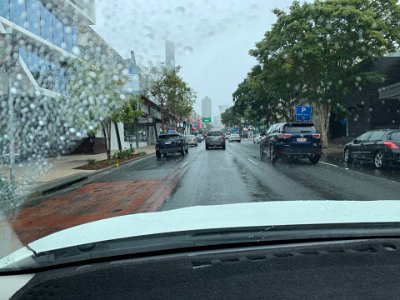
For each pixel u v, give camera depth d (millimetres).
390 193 8953
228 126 111812
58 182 11453
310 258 2061
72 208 7988
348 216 2732
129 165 18672
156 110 42531
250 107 44938
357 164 16062
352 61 24266
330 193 9008
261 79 28141
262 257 2084
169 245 2176
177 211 3117
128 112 16438
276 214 2826
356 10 21891
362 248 2213
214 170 14406
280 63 24656
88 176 14062
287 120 37812
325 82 23875
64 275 1911
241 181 11195
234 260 2047
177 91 30672
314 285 1743
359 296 1648
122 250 2121
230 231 2334
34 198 8852
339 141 35406
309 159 17109
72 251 2123
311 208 3096
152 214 3039
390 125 29547
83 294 1705
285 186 10148
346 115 27562
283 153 16344
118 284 1787
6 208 5500
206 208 3195
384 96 26469
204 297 1646
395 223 2535
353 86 24594
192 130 95188
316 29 22594
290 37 23328
